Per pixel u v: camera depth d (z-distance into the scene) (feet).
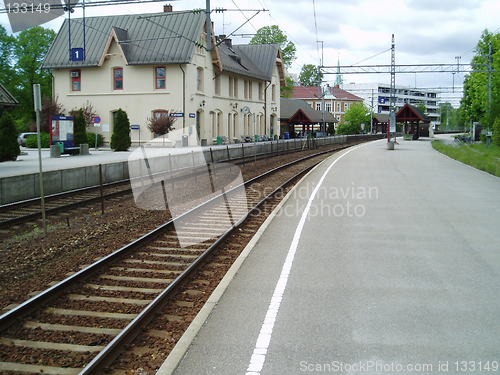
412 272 24.18
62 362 15.70
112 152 113.50
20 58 197.36
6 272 25.61
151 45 143.13
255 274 23.97
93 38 151.43
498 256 27.04
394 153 121.80
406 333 17.10
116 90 146.20
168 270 25.99
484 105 161.89
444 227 34.73
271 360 15.23
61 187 54.70
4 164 77.66
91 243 32.32
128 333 16.97
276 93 209.67
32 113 199.00
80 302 21.15
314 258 26.84
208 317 18.56
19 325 18.67
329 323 17.97
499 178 65.41
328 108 375.25
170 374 14.25
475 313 18.86
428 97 574.15
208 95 151.43
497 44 158.92
